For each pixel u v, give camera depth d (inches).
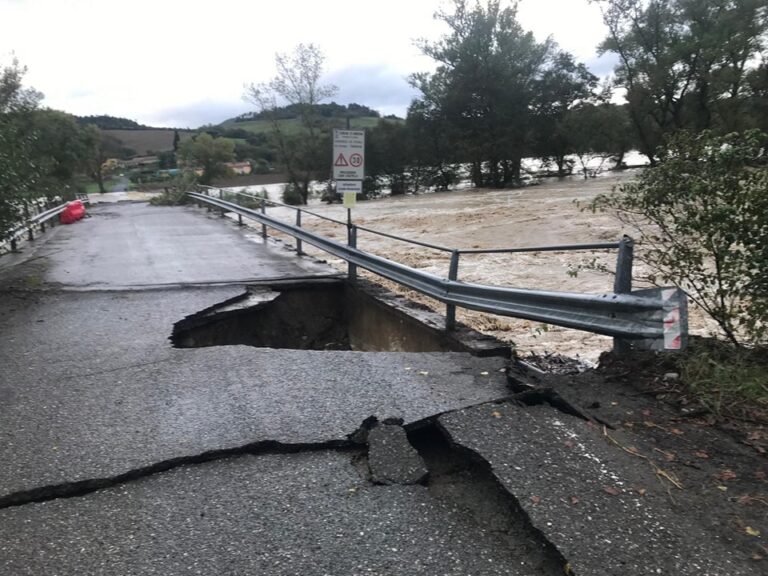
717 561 110.9
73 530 129.1
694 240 190.9
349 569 115.5
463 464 155.4
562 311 207.0
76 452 159.5
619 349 195.0
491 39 1920.5
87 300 338.6
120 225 825.5
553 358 242.7
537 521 122.3
